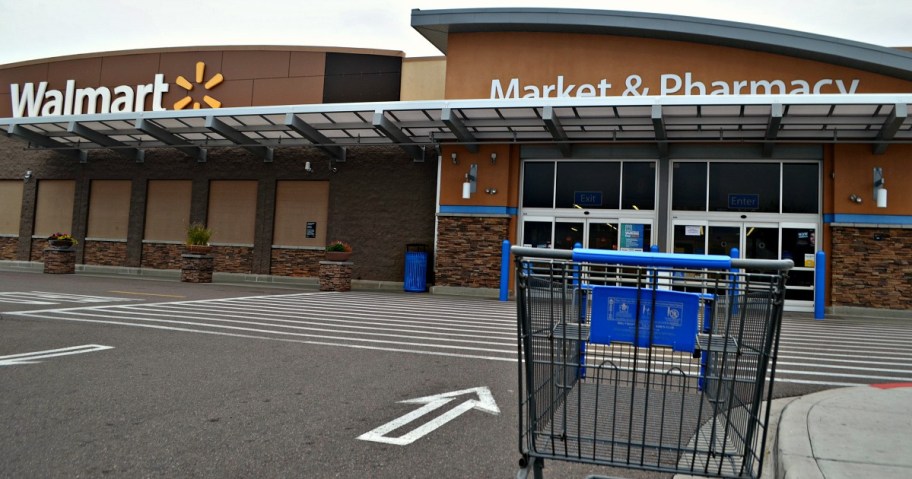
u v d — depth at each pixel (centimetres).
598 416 301
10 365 625
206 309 1177
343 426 449
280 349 763
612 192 1770
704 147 1694
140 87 2241
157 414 464
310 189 2080
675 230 1712
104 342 770
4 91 2430
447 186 1850
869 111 1407
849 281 1568
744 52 1664
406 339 884
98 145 2247
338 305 1365
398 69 2042
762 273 266
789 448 383
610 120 1609
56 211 2375
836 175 1595
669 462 271
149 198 2256
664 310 272
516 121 1677
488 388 588
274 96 2122
